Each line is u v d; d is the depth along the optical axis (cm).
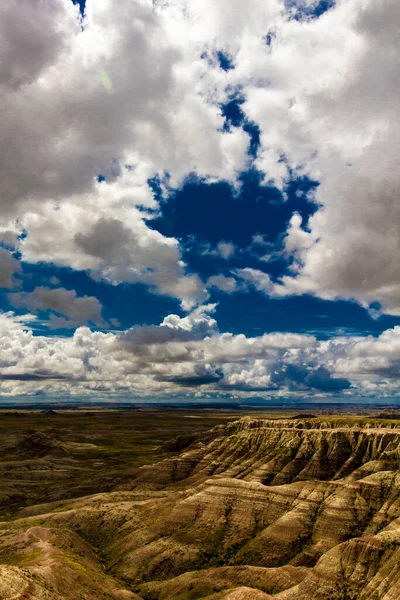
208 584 9850
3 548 11056
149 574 10806
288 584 9500
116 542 12369
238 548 11394
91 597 8700
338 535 11200
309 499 12544
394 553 9381
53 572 8950
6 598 7494
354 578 9200
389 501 11981
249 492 13188
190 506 12975
